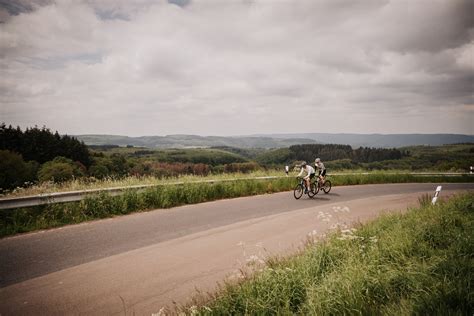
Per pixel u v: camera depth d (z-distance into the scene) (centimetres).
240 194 1394
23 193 934
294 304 394
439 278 400
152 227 807
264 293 396
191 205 1114
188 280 505
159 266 559
